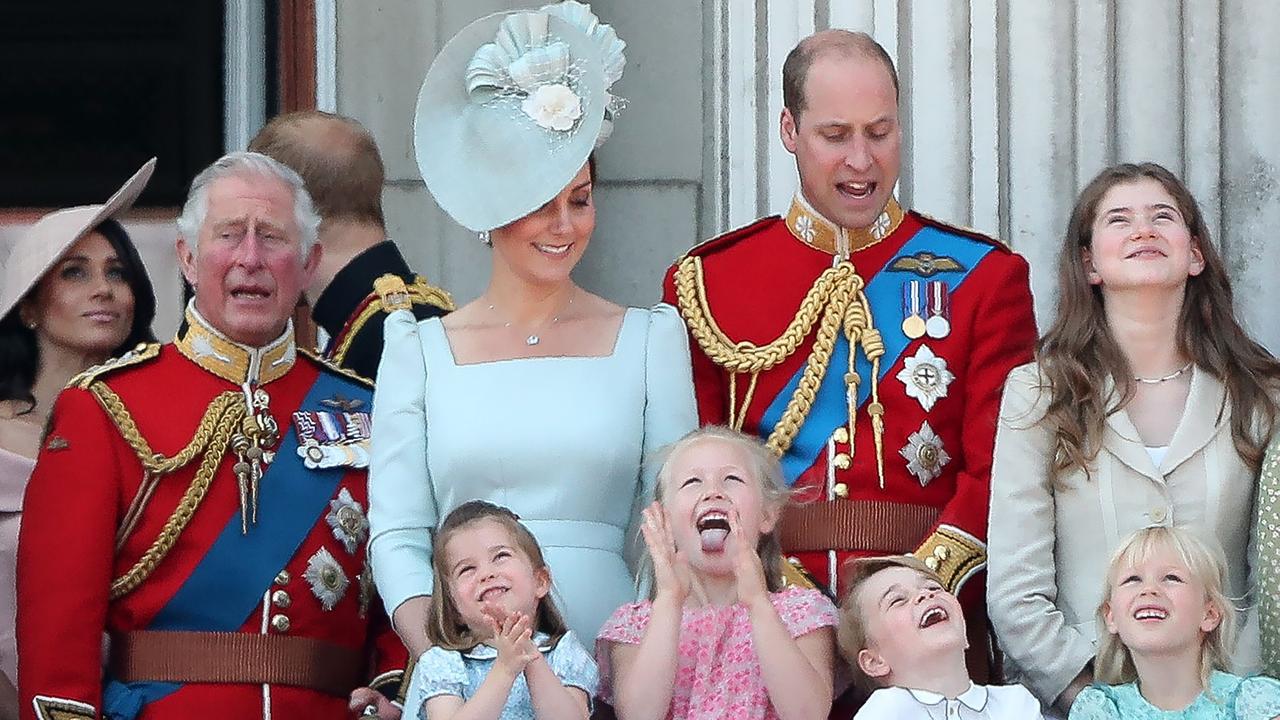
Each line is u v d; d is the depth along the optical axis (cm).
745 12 3006
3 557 2598
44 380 2695
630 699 2216
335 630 2409
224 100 3033
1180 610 2219
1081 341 2402
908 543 2419
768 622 2220
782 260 2520
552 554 2302
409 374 2366
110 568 2373
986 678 2414
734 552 2258
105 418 2408
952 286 2489
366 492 2447
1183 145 2872
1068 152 2884
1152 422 2383
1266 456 2339
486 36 2375
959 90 2903
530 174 2339
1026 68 2892
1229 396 2381
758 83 2995
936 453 2442
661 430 2348
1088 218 2422
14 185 3028
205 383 2444
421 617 2272
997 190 2894
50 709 2322
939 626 2241
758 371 2478
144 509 2389
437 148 2367
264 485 2417
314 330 2691
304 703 2380
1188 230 2400
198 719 2350
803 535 2425
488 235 2389
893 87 2492
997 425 2412
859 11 2938
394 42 3017
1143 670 2238
